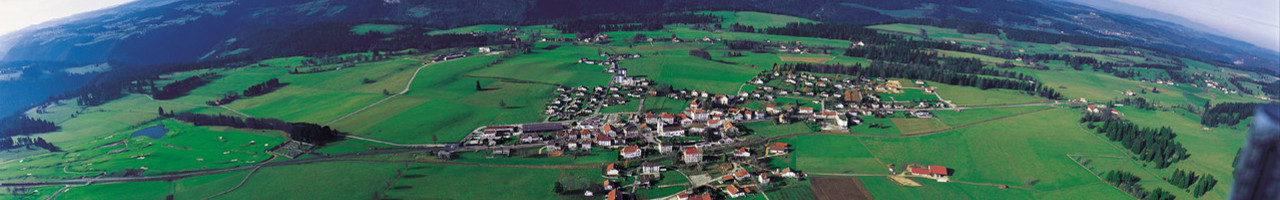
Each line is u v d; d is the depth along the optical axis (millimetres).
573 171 197625
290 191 185125
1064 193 179375
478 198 176250
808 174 194125
